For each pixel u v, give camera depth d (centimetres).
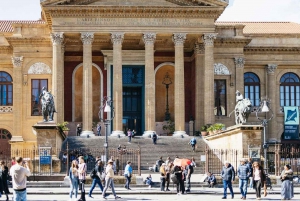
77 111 6719
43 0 5847
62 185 4066
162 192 3647
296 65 7106
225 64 6712
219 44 6688
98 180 3288
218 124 5894
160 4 5991
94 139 5634
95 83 6788
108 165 3259
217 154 5181
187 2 5997
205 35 6022
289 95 7131
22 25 6544
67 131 5778
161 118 6894
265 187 3406
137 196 3475
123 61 6744
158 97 6919
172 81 6925
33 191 3662
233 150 4659
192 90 6688
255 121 6994
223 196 3366
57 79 5931
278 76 7119
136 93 6906
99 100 6756
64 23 5941
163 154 5325
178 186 3578
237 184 4216
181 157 5278
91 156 4938
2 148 6681
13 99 6519
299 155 5850
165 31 6003
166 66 6919
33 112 6538
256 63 7031
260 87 7062
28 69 6544
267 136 7012
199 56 6325
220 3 5959
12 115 6712
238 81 6706
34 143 6419
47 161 4591
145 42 5991
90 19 5962
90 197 3294
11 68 6769
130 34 6031
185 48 6756
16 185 2272
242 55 6725
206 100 6019
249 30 7419
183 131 5962
